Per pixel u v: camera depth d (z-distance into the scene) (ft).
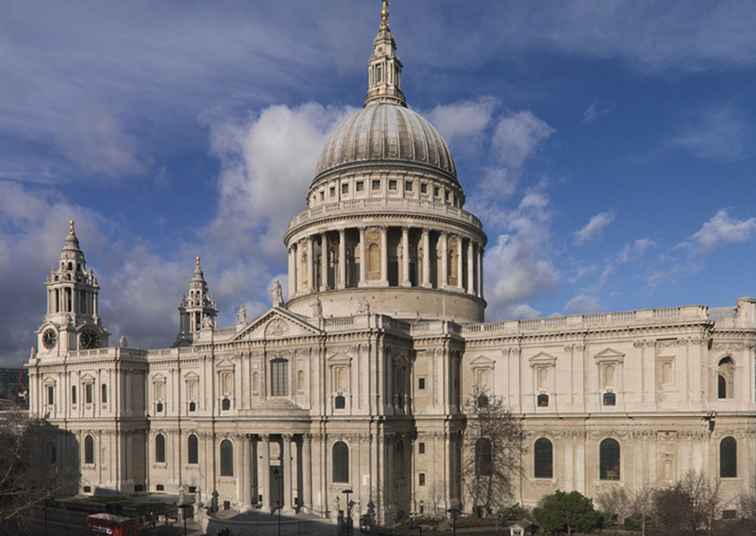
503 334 295.07
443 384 294.05
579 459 273.33
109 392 364.38
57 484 322.14
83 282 406.62
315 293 350.84
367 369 276.21
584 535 235.40
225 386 328.49
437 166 373.81
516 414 286.66
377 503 266.77
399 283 345.72
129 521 248.73
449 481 288.30
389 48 407.44
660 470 256.93
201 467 328.08
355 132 373.61
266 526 256.32
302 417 281.74
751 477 254.27
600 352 273.54
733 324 263.29
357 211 343.87
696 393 251.19
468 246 367.45
